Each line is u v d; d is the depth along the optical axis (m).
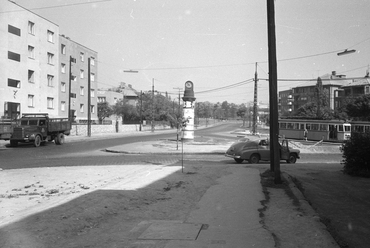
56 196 8.45
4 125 27.78
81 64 65.31
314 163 20.34
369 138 13.32
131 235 5.62
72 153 24.98
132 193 8.89
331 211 7.85
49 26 50.22
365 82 78.69
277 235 5.62
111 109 82.94
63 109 59.00
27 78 45.22
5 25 41.12
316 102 75.44
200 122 139.88
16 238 5.14
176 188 9.92
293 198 8.62
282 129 54.91
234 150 19.59
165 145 32.38
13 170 14.26
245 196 8.88
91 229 5.96
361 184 11.40
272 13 11.30
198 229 5.94
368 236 5.99
